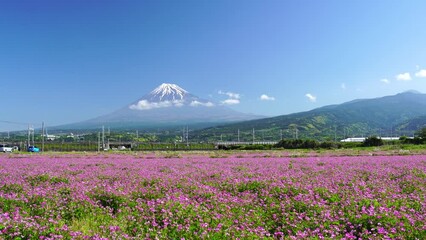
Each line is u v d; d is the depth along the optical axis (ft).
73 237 31.12
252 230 34.09
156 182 62.90
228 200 46.62
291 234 34.50
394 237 31.78
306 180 63.36
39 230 32.48
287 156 170.81
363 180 63.98
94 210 43.06
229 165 104.68
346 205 41.39
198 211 39.19
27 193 49.98
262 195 50.88
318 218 37.50
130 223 36.91
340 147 310.24
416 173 72.69
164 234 33.09
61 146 408.67
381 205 40.57
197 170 87.15
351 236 31.73
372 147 274.16
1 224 32.58
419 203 42.91
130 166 102.94
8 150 325.62
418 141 303.27
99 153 228.43
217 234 32.24
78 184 59.41
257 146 349.61
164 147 397.60
